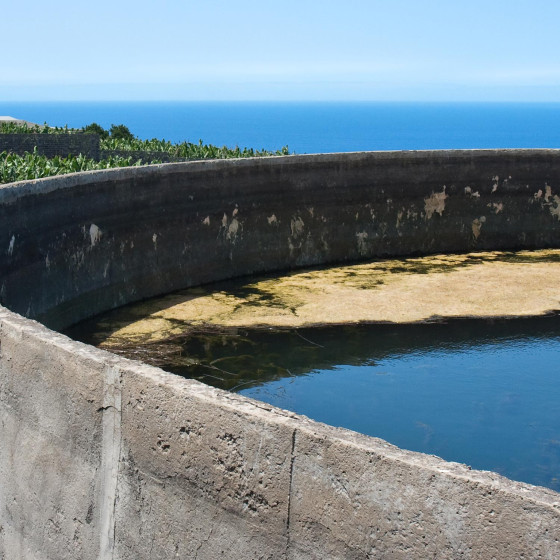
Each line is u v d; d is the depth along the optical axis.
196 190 11.29
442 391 7.72
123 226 10.30
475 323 9.85
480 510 2.45
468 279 12.03
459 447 6.56
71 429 3.53
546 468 6.25
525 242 14.63
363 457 2.66
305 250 12.77
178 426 3.12
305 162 12.57
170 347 8.77
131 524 3.33
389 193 13.51
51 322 9.07
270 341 9.01
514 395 7.68
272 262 12.41
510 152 14.28
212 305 10.47
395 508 2.60
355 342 9.05
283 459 2.85
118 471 3.36
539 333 9.49
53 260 9.05
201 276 11.52
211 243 11.61
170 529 3.20
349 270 12.61
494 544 2.43
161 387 3.16
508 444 6.64
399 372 8.20
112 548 3.42
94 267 9.84
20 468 3.82
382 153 13.33
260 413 2.92
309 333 9.34
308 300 10.76
